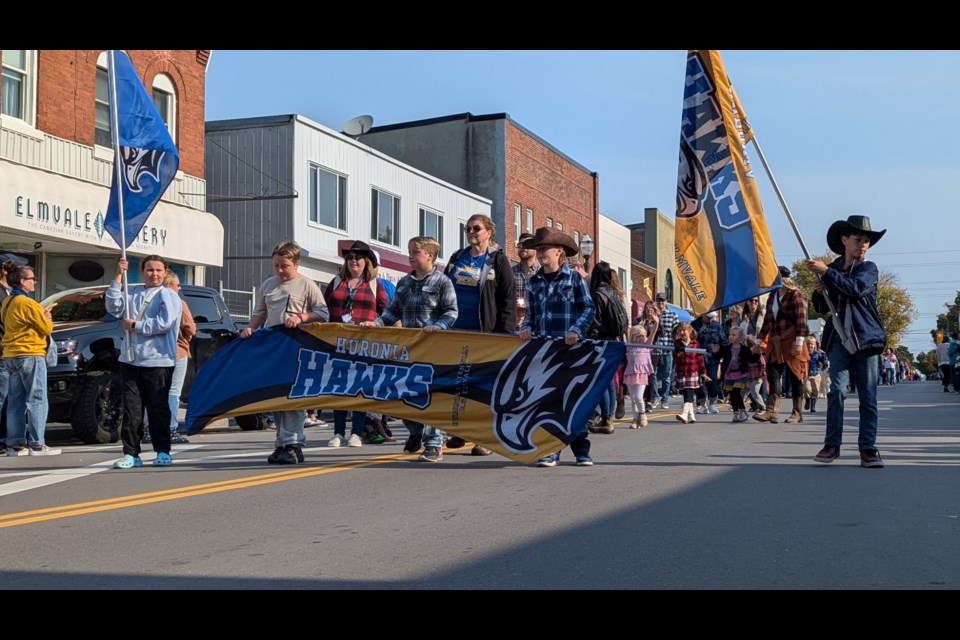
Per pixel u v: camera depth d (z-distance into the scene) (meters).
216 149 27.02
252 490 7.25
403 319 9.15
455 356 8.83
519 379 8.66
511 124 38.22
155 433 8.87
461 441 10.27
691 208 8.92
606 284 11.43
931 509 6.28
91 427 11.48
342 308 10.61
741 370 14.51
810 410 17.39
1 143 18.52
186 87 23.62
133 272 22.36
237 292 25.42
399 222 31.36
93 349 11.77
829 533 5.53
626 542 5.31
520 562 4.88
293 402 8.94
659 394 20.16
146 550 5.23
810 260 8.19
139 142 8.91
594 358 8.55
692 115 8.91
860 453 8.41
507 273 9.28
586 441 8.60
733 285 8.75
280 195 25.12
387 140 39.06
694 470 8.21
